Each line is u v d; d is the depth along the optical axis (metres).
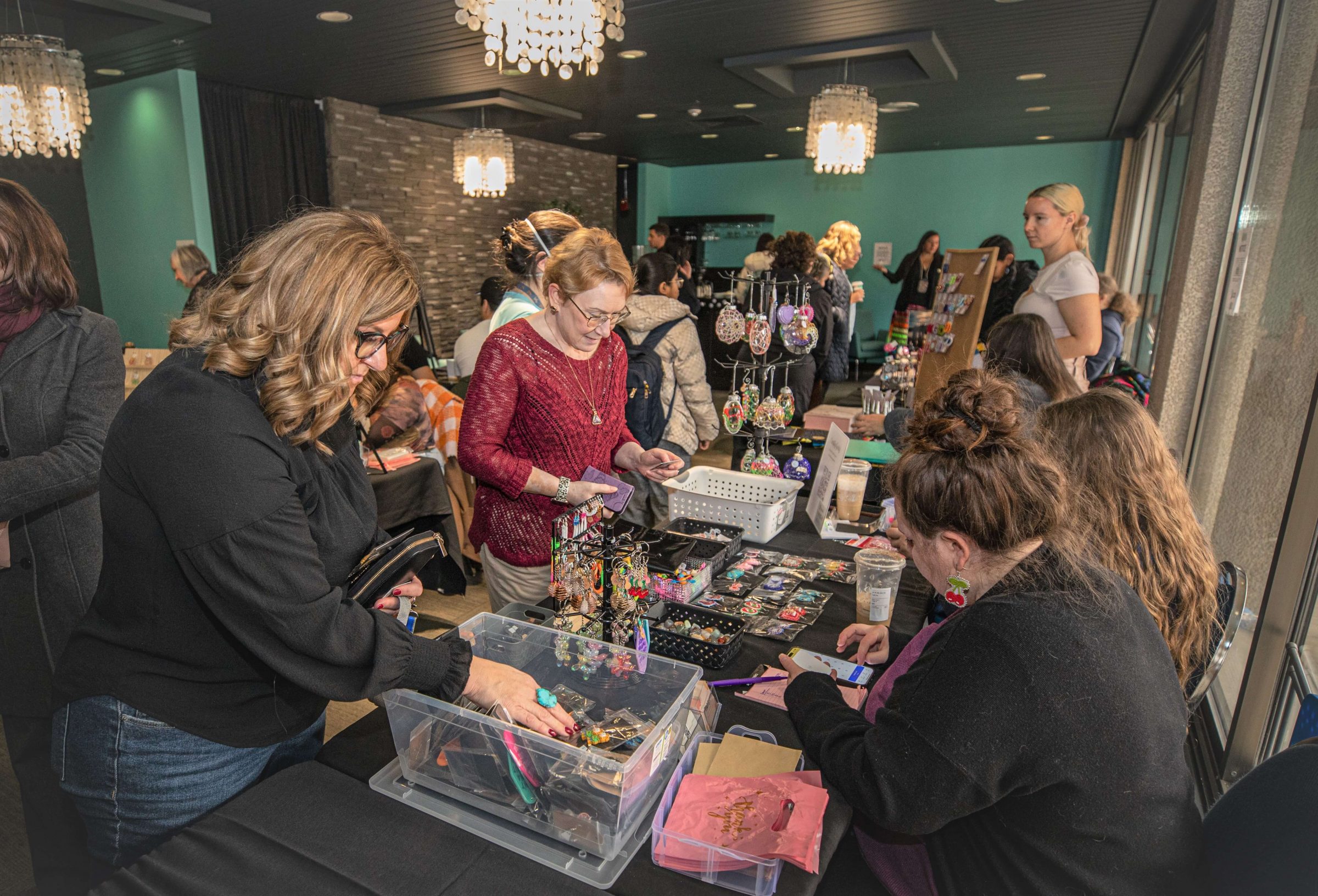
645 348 2.42
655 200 10.65
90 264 4.06
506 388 1.66
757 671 1.27
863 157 4.64
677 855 0.86
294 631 0.89
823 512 1.86
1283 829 0.80
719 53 4.70
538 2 2.34
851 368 9.34
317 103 6.30
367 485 1.16
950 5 3.76
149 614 0.97
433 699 0.97
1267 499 1.92
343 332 0.87
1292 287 1.92
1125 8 3.77
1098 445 1.20
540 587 1.77
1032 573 0.85
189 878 0.84
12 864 1.79
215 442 0.85
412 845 0.90
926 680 0.83
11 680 1.52
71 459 1.40
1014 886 0.85
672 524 1.81
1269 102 2.40
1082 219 2.91
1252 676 1.65
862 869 1.06
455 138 7.38
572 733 0.99
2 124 3.70
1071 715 0.76
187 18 3.95
